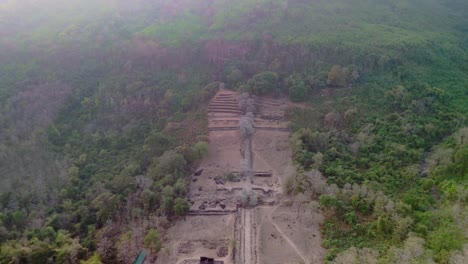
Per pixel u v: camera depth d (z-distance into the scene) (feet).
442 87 460.55
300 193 344.49
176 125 445.37
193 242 317.22
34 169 383.04
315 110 450.71
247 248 306.96
